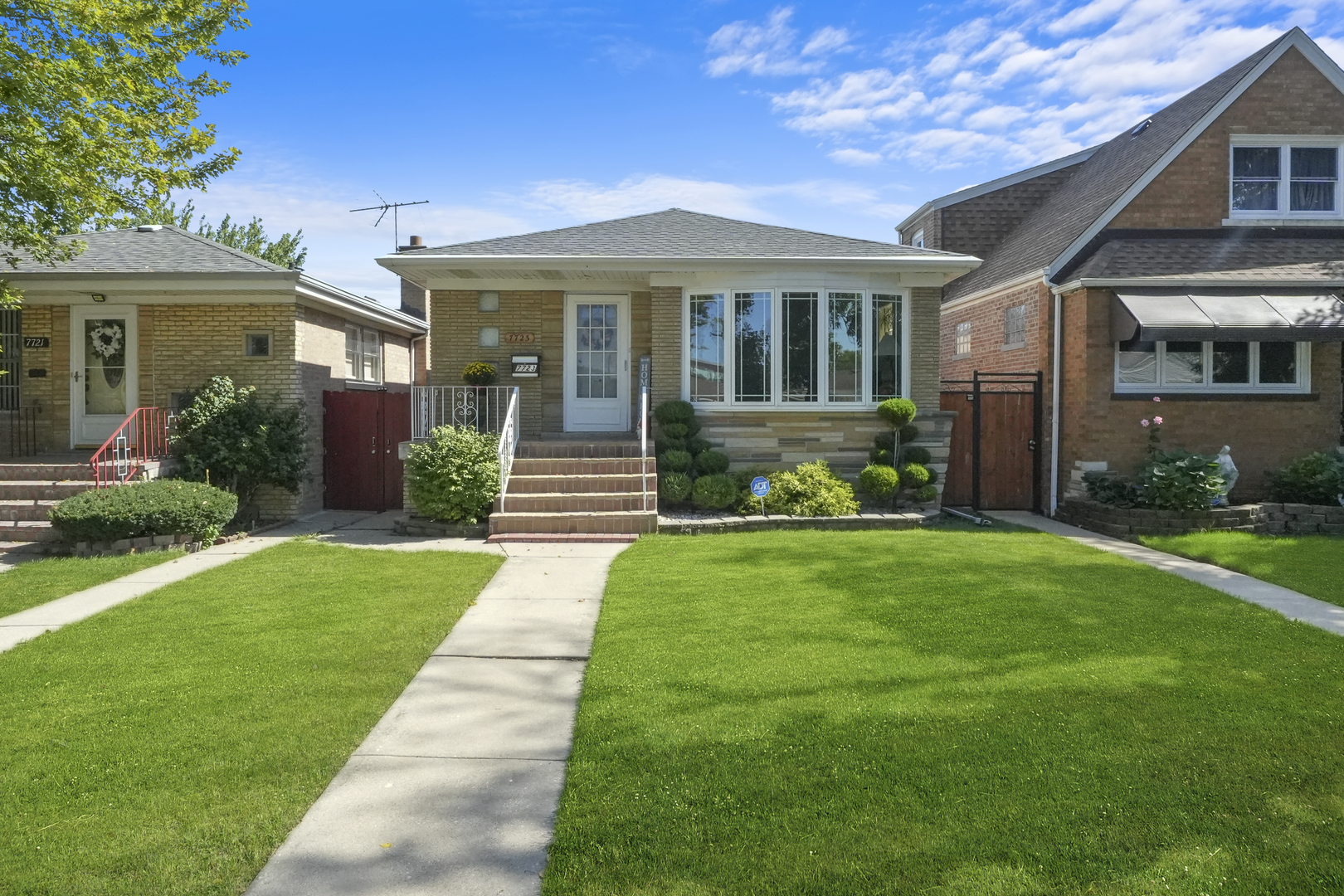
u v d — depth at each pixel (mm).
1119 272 13391
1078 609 7344
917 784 4102
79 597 8195
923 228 21516
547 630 6941
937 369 13961
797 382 13695
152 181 11758
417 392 13555
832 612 7230
